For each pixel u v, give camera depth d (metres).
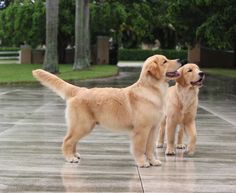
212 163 7.47
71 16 38.31
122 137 9.46
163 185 6.22
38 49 41.38
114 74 28.14
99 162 7.39
